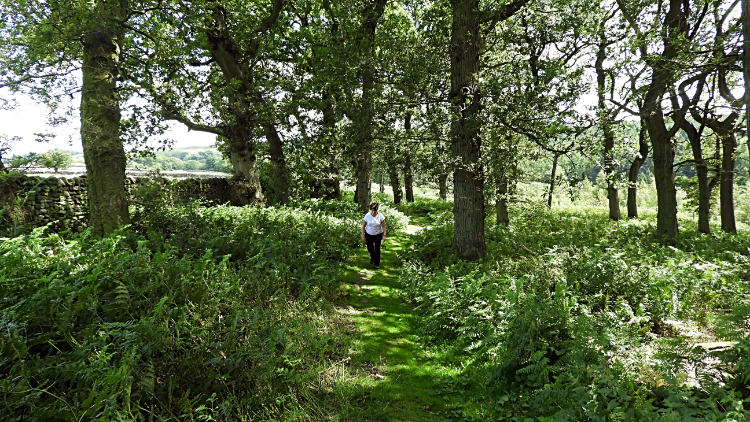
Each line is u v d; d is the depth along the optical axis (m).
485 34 10.22
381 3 13.14
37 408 2.45
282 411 3.36
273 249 7.45
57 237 5.70
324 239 10.47
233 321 3.86
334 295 6.87
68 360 2.93
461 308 5.79
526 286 6.21
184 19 11.44
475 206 9.69
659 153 13.65
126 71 11.16
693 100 14.24
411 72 9.11
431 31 9.55
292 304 5.68
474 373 4.43
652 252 10.47
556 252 8.95
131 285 4.16
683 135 19.91
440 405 3.84
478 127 8.87
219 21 13.85
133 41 12.52
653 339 4.86
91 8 8.85
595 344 3.70
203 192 15.43
